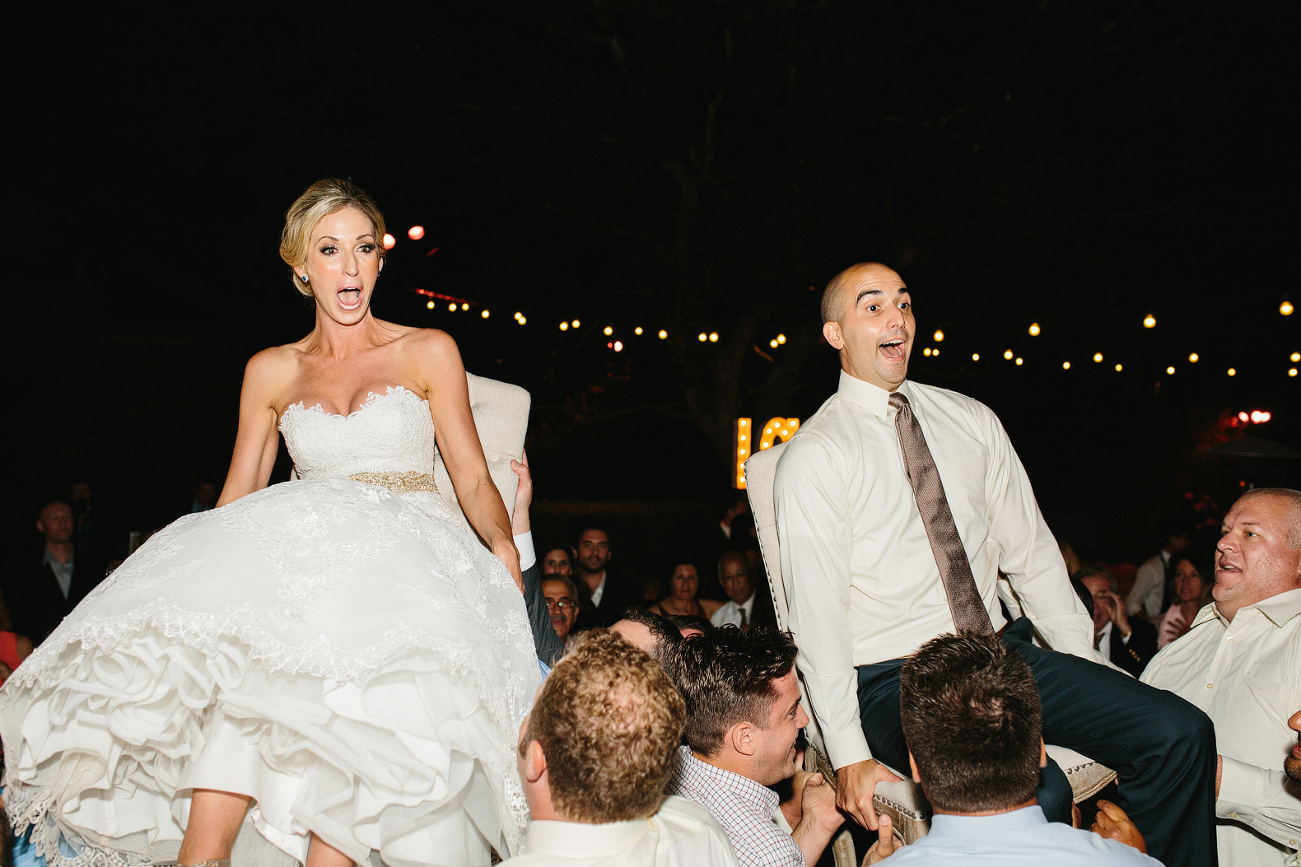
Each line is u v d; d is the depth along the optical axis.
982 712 1.97
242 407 2.64
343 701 1.75
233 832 1.82
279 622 1.76
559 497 17.36
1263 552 3.17
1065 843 1.95
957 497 2.92
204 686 1.77
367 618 1.80
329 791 1.76
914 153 14.43
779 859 2.38
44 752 1.86
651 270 15.73
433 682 1.82
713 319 16.11
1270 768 2.97
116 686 1.82
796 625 2.82
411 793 1.74
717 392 16.16
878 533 2.87
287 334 15.10
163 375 11.03
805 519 2.82
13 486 10.37
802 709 2.79
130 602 1.79
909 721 2.06
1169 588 7.73
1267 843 3.04
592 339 16.56
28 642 5.10
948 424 3.01
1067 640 2.97
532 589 3.11
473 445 2.60
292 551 1.88
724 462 16.27
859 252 15.12
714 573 8.33
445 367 2.60
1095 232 15.54
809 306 14.81
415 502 2.45
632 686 1.74
